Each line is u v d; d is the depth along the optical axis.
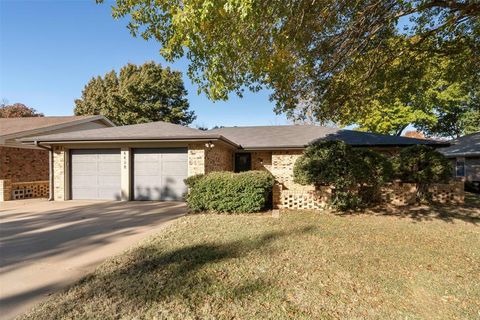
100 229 6.82
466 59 8.03
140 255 4.77
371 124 23.86
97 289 3.55
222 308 3.10
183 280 3.76
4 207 10.26
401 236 6.02
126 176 11.74
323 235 6.02
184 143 11.41
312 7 5.17
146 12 4.86
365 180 9.19
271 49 5.17
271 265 4.30
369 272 4.08
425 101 22.00
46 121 16.03
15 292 3.54
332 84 8.01
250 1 3.05
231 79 5.03
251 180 8.57
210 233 6.16
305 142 13.98
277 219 7.64
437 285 3.70
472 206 9.52
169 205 10.46
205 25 3.66
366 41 6.82
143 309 3.06
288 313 3.01
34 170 15.66
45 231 6.65
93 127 17.78
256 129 17.83
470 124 25.23
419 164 9.77
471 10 5.64
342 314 3.00
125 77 29.89
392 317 2.96
